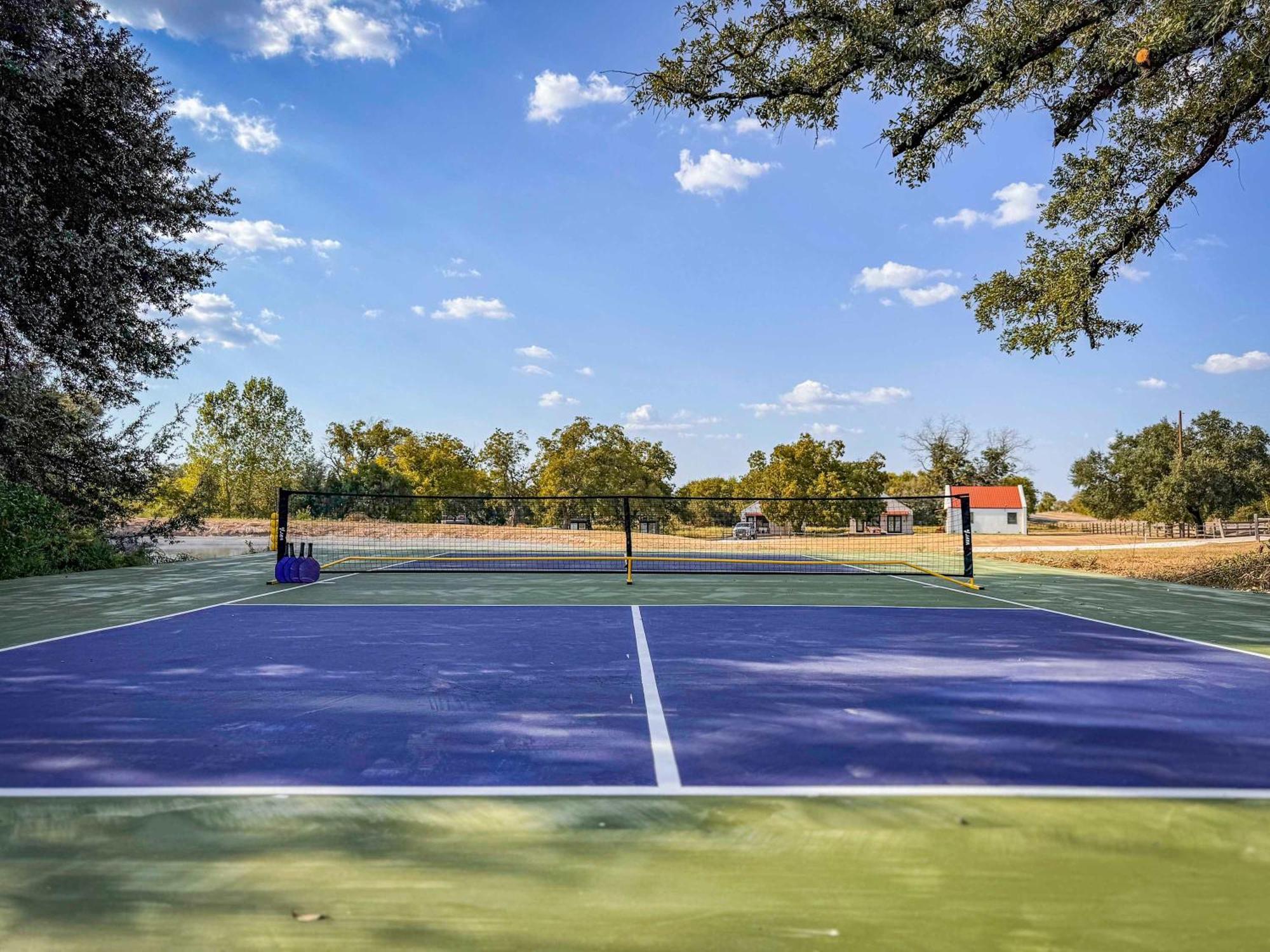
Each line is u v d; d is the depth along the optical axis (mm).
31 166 11969
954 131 13953
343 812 2812
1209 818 2771
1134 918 2039
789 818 2758
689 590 11555
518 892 2178
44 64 11164
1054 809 2854
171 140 14336
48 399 14500
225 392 48094
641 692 4836
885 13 12930
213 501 42062
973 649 6473
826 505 65562
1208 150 13898
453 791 3035
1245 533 43000
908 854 2453
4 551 13148
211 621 8047
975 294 17047
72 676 5250
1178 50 11672
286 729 3969
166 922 2004
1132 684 5105
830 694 4793
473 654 6148
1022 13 12359
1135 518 65562
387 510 52125
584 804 2895
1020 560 20625
